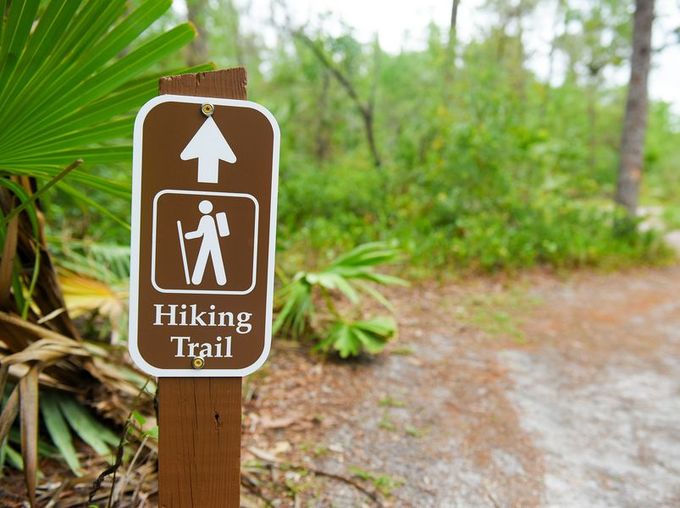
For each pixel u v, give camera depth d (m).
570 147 10.41
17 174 1.85
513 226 8.27
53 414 2.22
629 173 10.70
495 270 6.97
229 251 1.34
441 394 3.52
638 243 9.64
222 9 11.59
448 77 12.16
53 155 1.69
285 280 4.29
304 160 10.47
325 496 2.30
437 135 9.95
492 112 9.26
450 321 4.99
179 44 1.64
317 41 10.29
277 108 7.34
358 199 8.18
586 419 3.37
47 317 2.10
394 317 4.87
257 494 2.23
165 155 1.29
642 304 6.44
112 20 1.50
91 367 2.27
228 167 1.32
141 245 1.29
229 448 1.41
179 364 1.34
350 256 3.71
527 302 5.90
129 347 1.31
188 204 1.31
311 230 6.15
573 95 19.89
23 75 1.45
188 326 1.34
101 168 4.89
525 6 15.16
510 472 2.69
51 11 1.39
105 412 2.31
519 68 14.84
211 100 1.30
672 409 3.59
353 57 10.38
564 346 4.70
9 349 2.09
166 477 1.38
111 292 2.98
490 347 4.49
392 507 2.30
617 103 22.72
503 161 8.74
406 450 2.79
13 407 1.78
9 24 1.37
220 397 1.38
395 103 14.42
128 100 1.66
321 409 3.10
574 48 19.59
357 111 12.33
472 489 2.50
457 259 6.86
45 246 2.14
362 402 3.27
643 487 2.64
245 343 1.37
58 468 2.16
